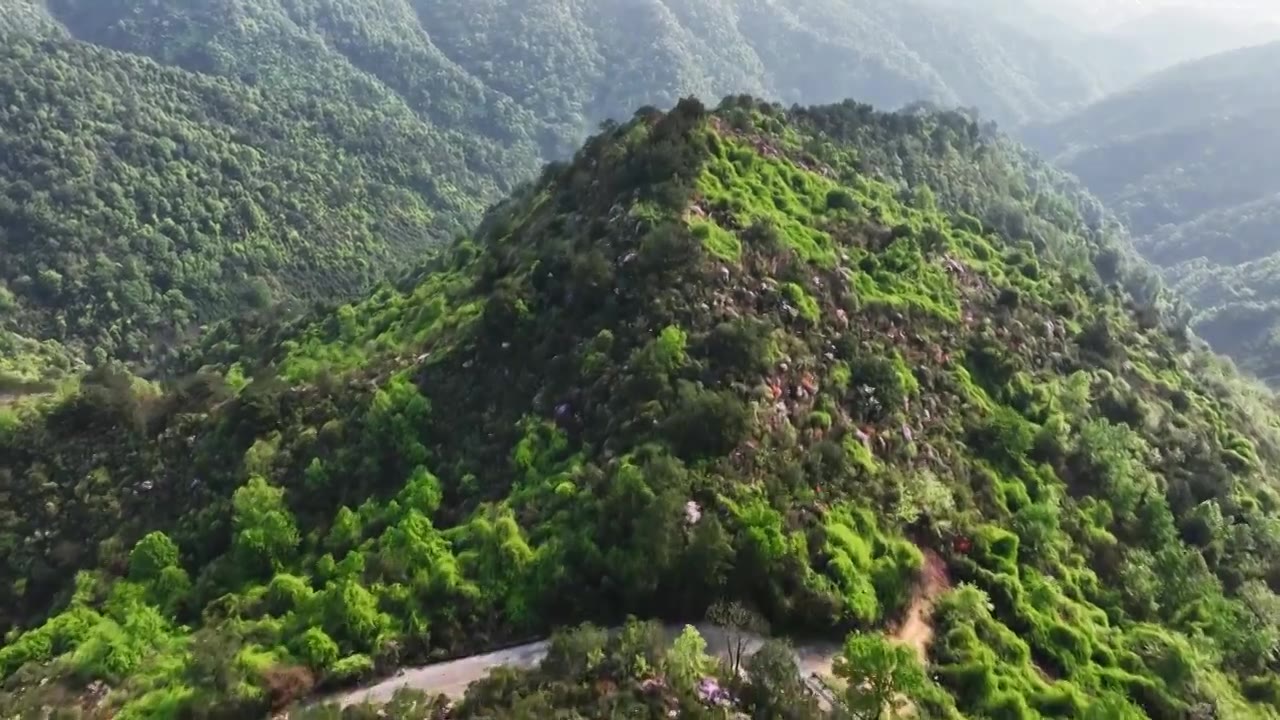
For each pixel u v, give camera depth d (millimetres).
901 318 80875
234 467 74375
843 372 70875
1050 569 65812
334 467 69875
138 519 74188
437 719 44906
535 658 51969
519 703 43594
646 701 44406
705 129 92625
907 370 75250
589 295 73625
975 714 51719
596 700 44438
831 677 50562
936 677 53188
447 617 54094
